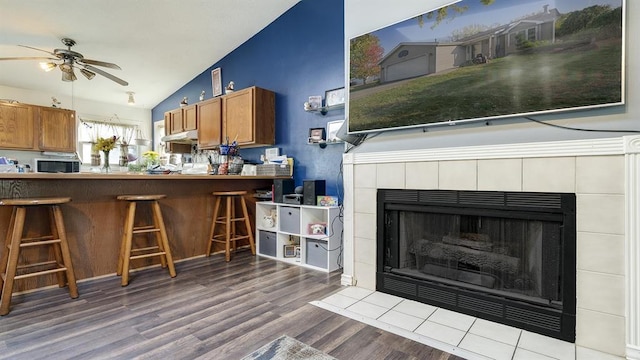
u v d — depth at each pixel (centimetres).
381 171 251
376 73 254
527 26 189
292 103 402
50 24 371
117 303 221
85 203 270
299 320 198
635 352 159
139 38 423
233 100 427
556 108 181
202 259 339
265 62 434
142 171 358
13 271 206
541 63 185
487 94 203
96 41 418
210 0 367
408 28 237
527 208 190
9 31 379
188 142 537
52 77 504
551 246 186
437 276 228
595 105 171
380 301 230
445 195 221
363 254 259
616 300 164
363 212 259
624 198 162
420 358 160
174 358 156
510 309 195
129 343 169
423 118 230
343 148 350
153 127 673
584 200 173
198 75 546
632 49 166
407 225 244
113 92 584
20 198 240
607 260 166
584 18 172
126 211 292
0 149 502
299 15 394
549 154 183
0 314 200
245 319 198
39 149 523
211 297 233
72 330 182
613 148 164
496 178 201
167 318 198
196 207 347
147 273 289
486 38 203
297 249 343
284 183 355
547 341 177
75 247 264
